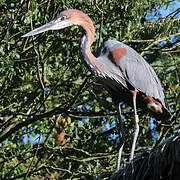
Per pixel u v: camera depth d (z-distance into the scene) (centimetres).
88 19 968
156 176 705
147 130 1398
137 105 1038
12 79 1318
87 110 1341
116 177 774
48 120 1280
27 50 1284
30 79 1320
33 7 1135
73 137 1206
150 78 1006
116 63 984
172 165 690
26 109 1305
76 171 1220
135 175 744
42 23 1191
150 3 1221
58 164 1445
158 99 1009
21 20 1160
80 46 966
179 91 1343
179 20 1230
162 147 711
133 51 1011
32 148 1279
